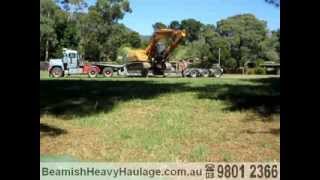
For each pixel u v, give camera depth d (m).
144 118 8.16
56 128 7.30
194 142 6.89
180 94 10.08
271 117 7.93
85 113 8.39
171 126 7.55
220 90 10.60
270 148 6.51
